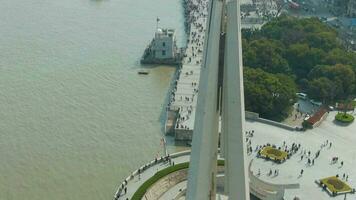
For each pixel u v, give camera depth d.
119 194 179.25
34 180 189.38
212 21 109.56
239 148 110.06
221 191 178.38
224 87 114.12
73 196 182.12
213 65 109.62
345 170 198.25
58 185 187.38
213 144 116.44
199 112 111.38
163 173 188.75
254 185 180.38
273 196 176.25
